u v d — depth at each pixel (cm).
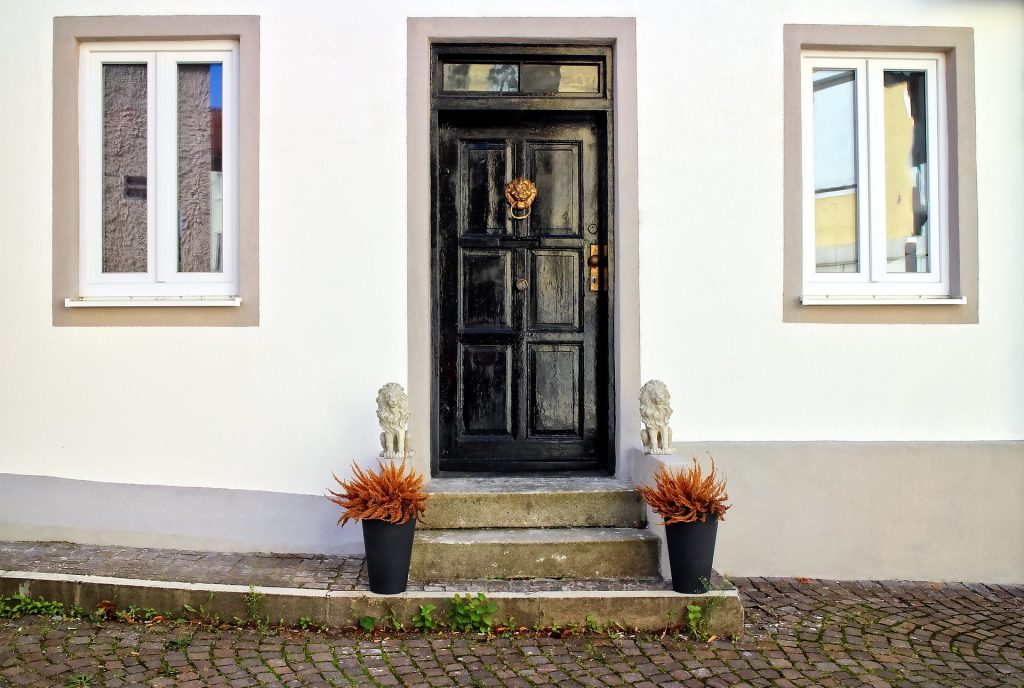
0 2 512
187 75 523
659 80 516
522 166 541
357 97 509
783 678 375
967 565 516
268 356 505
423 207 508
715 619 419
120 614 423
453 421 540
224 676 361
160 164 520
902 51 534
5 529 504
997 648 417
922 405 522
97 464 507
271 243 507
